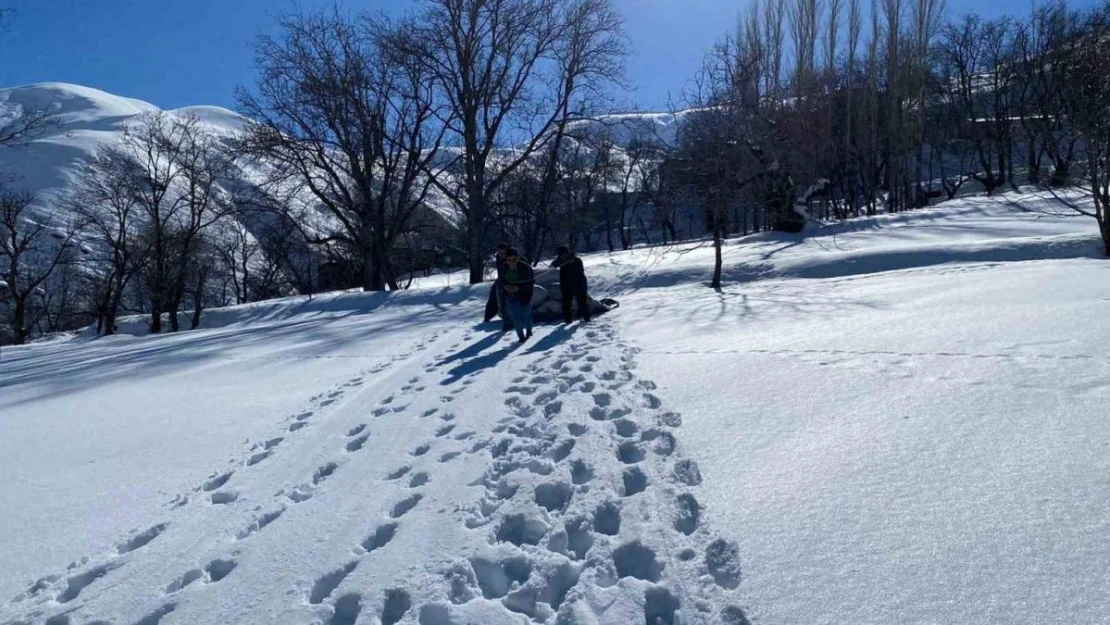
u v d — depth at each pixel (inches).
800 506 166.1
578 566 152.5
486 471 211.8
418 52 994.7
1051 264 600.1
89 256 1736.0
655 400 268.5
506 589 150.9
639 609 133.3
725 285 725.9
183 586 168.1
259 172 1220.5
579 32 1016.9
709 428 228.7
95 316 1685.5
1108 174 680.4
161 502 229.6
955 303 438.6
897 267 727.1
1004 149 1716.3
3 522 220.8
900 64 1658.5
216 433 307.9
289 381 421.1
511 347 460.1
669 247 1024.2
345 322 763.4
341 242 1143.6
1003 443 188.7
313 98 999.0
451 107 1041.5
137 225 1509.6
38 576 183.3
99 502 233.6
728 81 776.3
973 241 768.9
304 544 178.7
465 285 924.0
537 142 1091.9
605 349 395.2
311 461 250.2
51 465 280.8
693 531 164.1
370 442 261.9
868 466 183.8
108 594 165.3
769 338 378.9
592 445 221.0
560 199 1400.1
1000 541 141.6
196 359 565.3
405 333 611.5
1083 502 152.9
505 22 1002.1
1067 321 334.0
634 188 1958.7
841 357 307.9
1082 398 217.3
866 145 1625.2
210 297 1780.3
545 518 177.5
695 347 374.0
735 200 745.0
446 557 160.9
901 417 218.5
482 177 1059.9
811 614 126.3
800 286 646.5
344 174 1160.8
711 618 129.4
